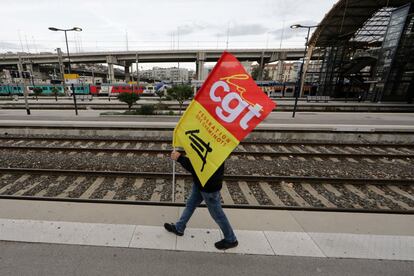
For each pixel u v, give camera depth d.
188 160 2.71
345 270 2.50
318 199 4.84
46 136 10.05
